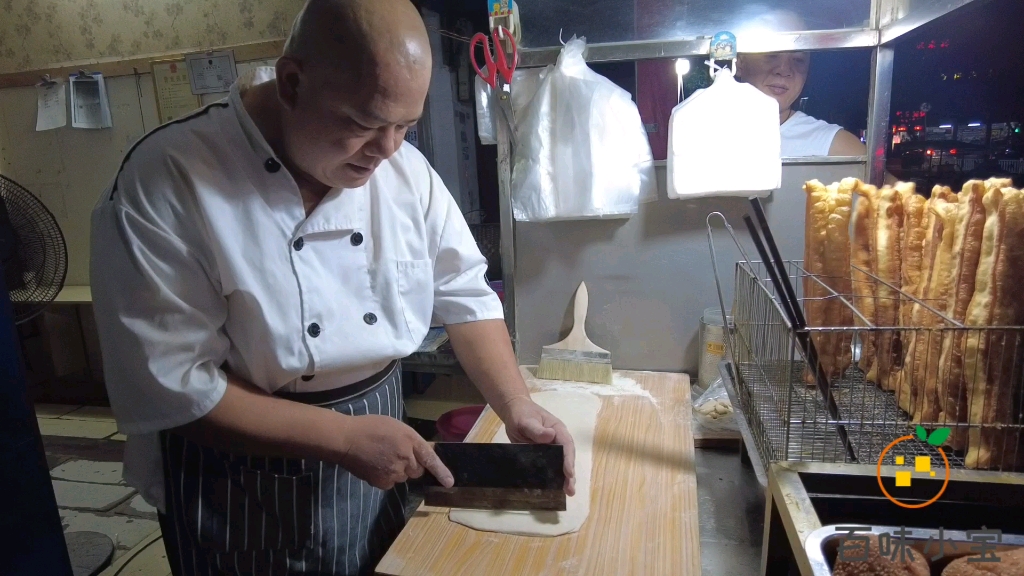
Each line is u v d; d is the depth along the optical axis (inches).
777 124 46.5
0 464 42.2
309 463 33.4
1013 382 29.2
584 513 33.5
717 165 47.3
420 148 82.9
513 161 52.2
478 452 33.3
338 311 32.5
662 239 52.4
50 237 80.5
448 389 84.6
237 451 30.1
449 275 39.9
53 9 104.7
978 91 52.2
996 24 49.1
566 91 48.7
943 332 31.6
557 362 52.9
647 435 42.6
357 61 24.3
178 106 103.2
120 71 103.9
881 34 45.3
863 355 38.2
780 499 27.8
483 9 88.4
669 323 54.2
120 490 88.4
